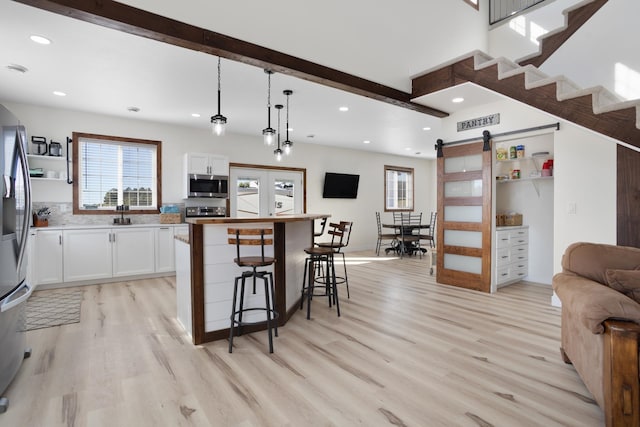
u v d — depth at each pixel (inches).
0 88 161.3
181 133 234.5
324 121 224.4
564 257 96.0
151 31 98.3
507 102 169.3
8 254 83.0
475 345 110.0
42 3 84.7
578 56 142.9
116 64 134.6
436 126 239.3
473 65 144.9
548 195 197.9
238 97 174.7
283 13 121.6
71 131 197.9
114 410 74.5
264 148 276.4
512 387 84.0
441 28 167.8
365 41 143.6
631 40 129.2
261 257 115.0
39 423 70.0
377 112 203.5
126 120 214.4
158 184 225.6
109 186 213.6
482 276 179.9
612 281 77.7
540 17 173.6
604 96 121.0
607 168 138.7
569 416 72.1
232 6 111.5
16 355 87.7
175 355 102.3
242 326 119.9
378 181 357.4
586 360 77.5
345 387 84.1
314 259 151.2
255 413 73.4
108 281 197.6
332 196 317.4
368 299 166.1
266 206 280.4
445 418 71.5
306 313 144.3
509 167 212.2
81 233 186.7
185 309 122.3
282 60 122.6
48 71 141.2
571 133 148.5
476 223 182.1
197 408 75.3
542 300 163.8
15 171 86.5
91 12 89.5
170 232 214.1
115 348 107.0
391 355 102.5
